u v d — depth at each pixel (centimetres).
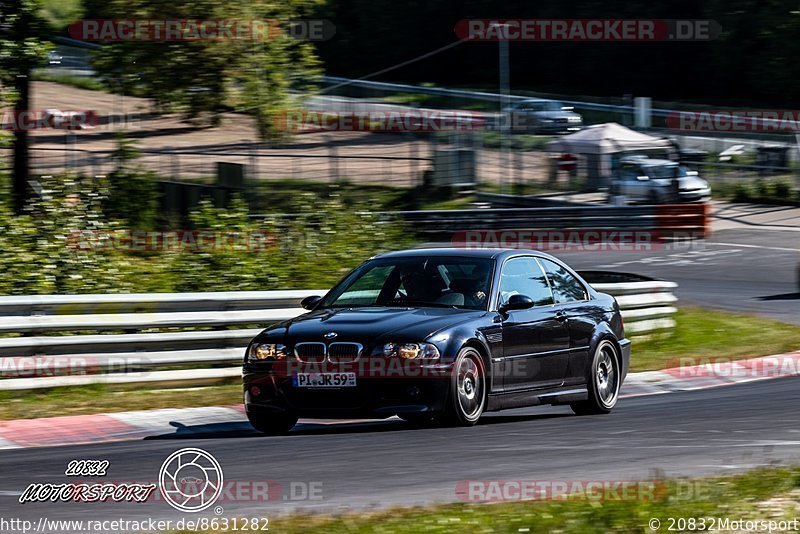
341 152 17388
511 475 2503
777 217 13125
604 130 14262
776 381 4547
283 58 10300
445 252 3575
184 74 9919
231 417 3616
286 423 3306
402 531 1905
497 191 14488
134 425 3456
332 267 6244
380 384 3066
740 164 15438
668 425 3319
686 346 5522
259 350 3189
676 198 13012
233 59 10025
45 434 3300
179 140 18062
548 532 1900
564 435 3094
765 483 2269
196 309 4350
